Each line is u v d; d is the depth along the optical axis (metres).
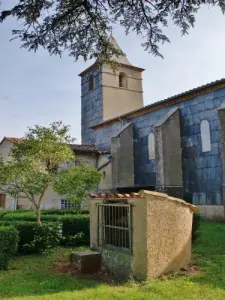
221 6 4.71
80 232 10.49
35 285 6.28
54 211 14.76
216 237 10.52
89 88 30.20
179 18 5.01
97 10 5.08
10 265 8.05
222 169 14.61
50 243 9.51
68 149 11.77
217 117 16.17
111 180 22.03
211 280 6.17
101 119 27.86
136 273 6.44
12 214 13.41
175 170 17.70
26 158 10.38
